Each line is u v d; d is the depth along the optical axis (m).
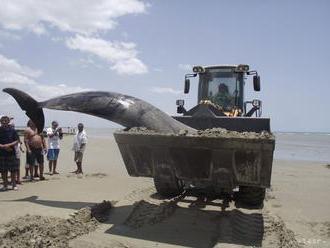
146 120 8.08
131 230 7.47
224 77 12.18
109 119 8.41
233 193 9.14
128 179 14.38
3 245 6.05
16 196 10.53
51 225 7.06
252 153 6.85
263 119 8.23
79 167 15.76
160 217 7.98
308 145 52.06
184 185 9.19
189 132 7.33
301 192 13.08
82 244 6.59
